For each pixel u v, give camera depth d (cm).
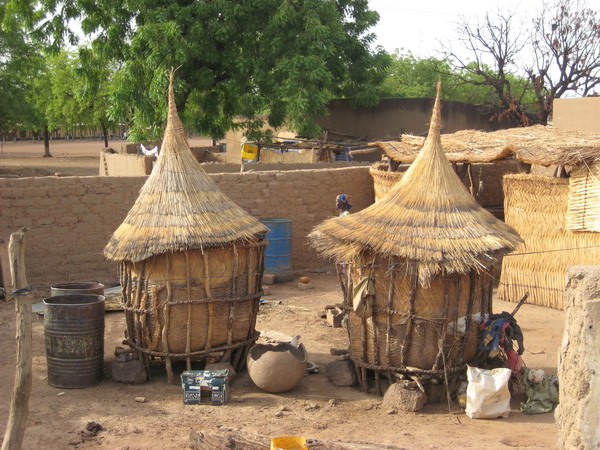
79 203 1173
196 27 2217
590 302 463
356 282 737
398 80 3969
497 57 2752
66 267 1168
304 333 977
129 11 2330
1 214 1114
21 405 516
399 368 725
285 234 1292
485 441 618
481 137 1310
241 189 1323
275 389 742
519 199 1163
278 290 1236
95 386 762
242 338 795
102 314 770
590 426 466
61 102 4416
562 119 1497
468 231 698
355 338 759
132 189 1216
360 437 629
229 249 757
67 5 2383
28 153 5016
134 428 646
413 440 620
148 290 748
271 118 2439
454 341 711
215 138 2614
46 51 2422
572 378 476
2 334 932
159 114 2311
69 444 609
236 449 570
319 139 2486
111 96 2306
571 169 1075
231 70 2381
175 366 823
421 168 742
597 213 1040
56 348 746
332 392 760
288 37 2334
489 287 748
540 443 618
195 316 750
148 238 730
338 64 2559
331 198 1434
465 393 711
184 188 759
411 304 702
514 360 746
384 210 734
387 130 2648
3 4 3406
